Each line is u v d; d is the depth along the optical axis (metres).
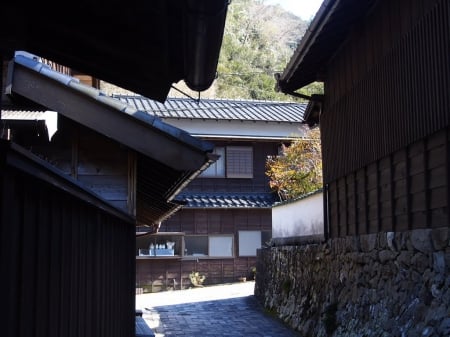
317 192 11.99
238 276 22.62
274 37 54.28
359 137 9.18
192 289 21.33
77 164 6.83
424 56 6.70
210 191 23.19
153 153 6.06
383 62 8.07
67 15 3.44
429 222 6.73
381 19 8.24
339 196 10.55
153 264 21.91
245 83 38.06
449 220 6.16
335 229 10.80
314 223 12.41
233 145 23.47
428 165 6.75
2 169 1.84
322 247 11.35
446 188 6.25
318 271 11.59
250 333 12.16
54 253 2.56
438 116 6.29
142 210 12.88
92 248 3.55
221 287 21.17
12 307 1.99
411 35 7.08
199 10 2.90
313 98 11.48
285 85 11.28
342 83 10.20
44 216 2.39
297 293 12.99
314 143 17.91
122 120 6.13
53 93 6.19
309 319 11.30
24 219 2.11
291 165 18.50
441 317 5.98
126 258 5.93
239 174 23.31
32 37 3.85
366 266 8.82
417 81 6.89
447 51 6.08
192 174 6.62
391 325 7.30
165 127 6.05
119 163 6.88
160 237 22.14
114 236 4.77
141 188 9.51
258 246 22.92
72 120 6.78
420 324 6.45
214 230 22.66
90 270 3.48
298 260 13.27
